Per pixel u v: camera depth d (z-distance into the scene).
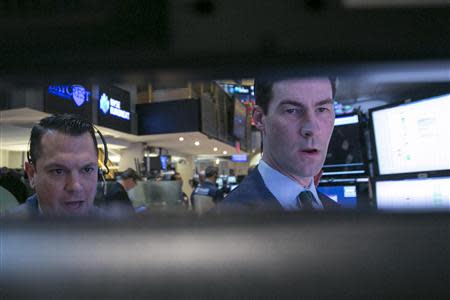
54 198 0.86
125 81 0.20
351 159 1.29
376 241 0.23
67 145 0.87
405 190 1.31
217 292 0.22
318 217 0.24
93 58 0.19
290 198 0.68
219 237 0.23
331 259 0.22
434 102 1.20
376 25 0.19
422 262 0.22
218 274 0.22
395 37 0.19
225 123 12.40
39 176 0.89
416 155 1.28
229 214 0.25
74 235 0.23
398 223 0.24
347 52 0.19
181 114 9.29
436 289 0.21
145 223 0.24
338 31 0.19
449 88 1.13
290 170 0.70
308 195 0.71
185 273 0.22
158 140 10.55
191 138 10.41
